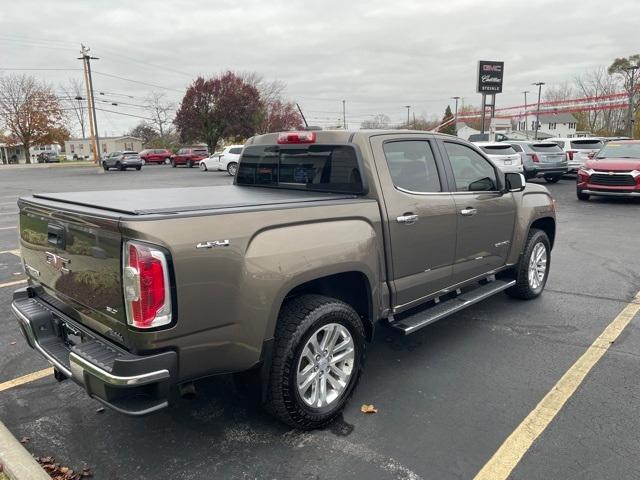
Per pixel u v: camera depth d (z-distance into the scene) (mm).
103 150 96000
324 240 3143
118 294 2559
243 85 52938
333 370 3311
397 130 4004
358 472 2848
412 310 4305
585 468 2855
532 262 5695
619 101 49406
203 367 2721
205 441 3158
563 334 4832
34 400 3688
